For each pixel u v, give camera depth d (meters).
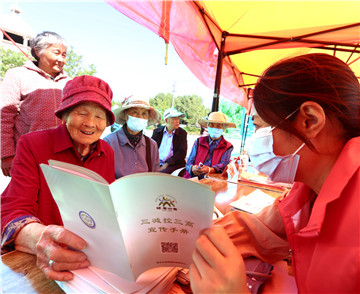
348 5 2.13
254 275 0.53
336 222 0.37
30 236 0.56
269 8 2.17
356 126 0.45
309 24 2.51
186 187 0.36
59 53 1.68
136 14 1.22
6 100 1.48
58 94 1.67
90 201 0.37
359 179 0.37
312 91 0.44
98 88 0.88
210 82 3.16
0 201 0.72
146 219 0.40
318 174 0.52
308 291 0.37
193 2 1.72
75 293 0.42
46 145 0.86
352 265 0.31
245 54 3.65
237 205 1.11
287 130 0.48
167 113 2.84
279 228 0.68
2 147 1.46
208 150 2.59
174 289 0.48
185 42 1.94
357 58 3.49
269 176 0.62
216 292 0.33
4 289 0.43
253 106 0.59
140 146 1.79
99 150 1.01
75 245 0.44
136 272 0.43
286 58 0.51
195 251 0.39
